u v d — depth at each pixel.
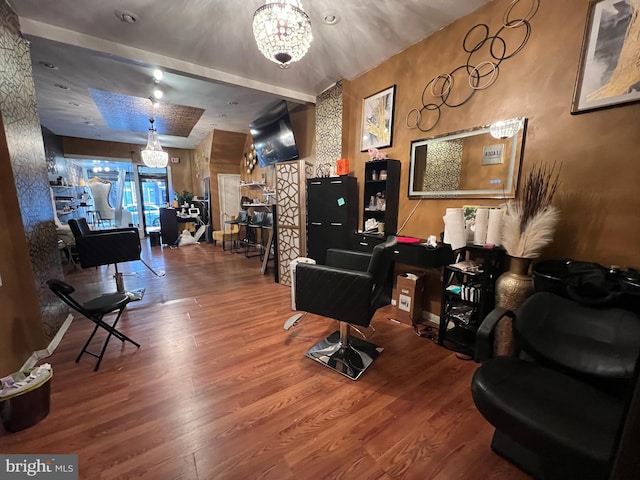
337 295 1.86
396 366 2.07
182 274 4.59
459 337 2.34
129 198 8.64
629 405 0.51
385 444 1.42
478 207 2.22
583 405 1.08
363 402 1.70
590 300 1.38
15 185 2.01
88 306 2.14
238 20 2.34
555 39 1.84
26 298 2.10
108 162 8.27
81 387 1.82
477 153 2.33
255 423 1.54
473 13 2.27
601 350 1.27
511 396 1.14
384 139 3.17
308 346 2.34
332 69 3.27
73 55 3.05
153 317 2.90
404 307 2.77
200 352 2.24
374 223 3.17
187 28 2.44
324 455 1.35
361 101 3.45
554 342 1.39
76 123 5.91
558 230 1.88
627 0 1.54
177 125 6.09
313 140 4.39
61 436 1.45
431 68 2.63
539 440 1.01
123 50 2.70
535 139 1.98
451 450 1.39
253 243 6.74
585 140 1.74
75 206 6.80
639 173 1.56
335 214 3.57
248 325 2.72
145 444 1.40
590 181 1.74
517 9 2.01
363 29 2.51
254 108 4.90
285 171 4.04
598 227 1.72
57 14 2.23
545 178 1.93
